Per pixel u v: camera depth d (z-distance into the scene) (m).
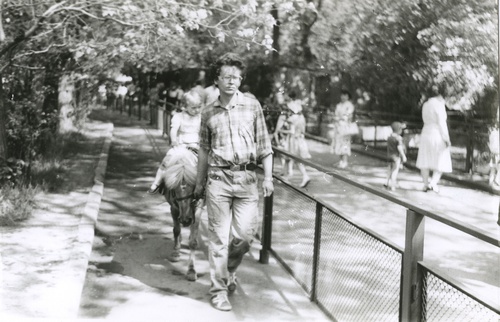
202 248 7.80
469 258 7.54
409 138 17.48
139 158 16.89
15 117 10.93
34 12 9.36
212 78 5.73
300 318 5.49
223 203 5.75
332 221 5.55
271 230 7.08
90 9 9.85
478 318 3.56
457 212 10.89
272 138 17.59
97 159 15.77
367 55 18.23
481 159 14.26
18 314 5.15
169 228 8.84
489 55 14.65
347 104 16.73
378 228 9.20
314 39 18.45
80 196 10.55
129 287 6.29
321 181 13.52
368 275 4.90
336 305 5.38
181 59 16.42
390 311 4.54
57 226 8.31
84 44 10.73
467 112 15.08
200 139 5.95
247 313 5.62
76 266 6.57
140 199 10.94
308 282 6.11
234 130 5.71
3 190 9.16
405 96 18.69
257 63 20.62
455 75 15.07
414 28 16.09
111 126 26.36
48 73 14.22
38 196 10.25
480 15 14.62
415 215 4.12
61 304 5.49
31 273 6.31
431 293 4.00
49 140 14.77
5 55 10.59
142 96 31.30
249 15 9.73
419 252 4.14
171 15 9.24
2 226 8.20
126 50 10.94
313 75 23.23
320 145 22.53
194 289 6.26
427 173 12.85
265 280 6.56
